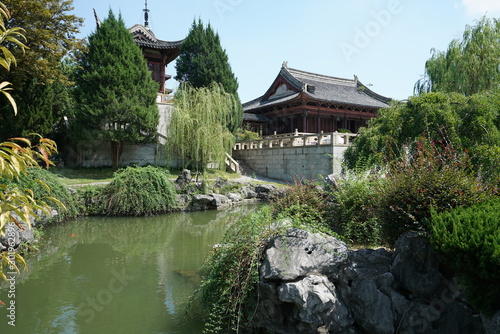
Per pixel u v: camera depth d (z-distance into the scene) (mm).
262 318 4367
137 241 9461
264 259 4449
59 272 6859
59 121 21203
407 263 4102
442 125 7492
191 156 17469
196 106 18250
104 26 18062
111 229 10969
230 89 24578
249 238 4668
